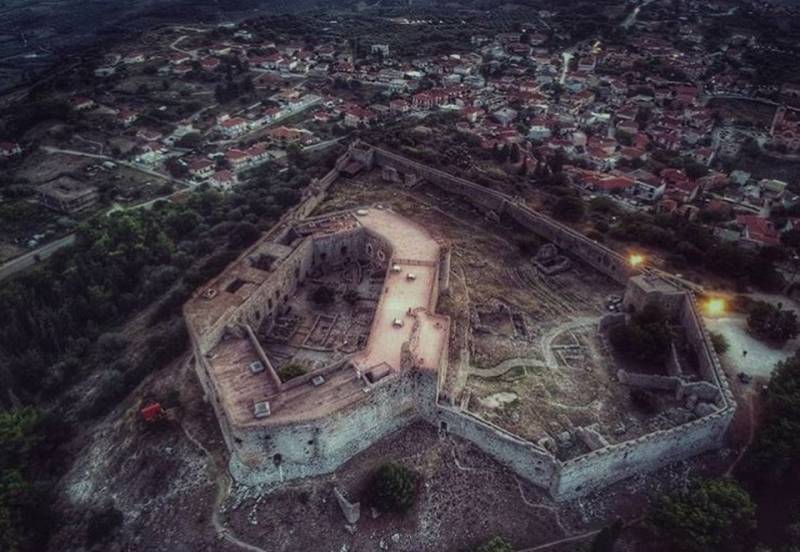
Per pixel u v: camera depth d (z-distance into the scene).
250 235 145.88
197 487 79.94
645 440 76.56
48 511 84.81
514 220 137.62
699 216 166.88
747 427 85.69
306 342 101.19
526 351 97.56
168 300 130.25
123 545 76.94
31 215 196.00
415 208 144.62
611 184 182.38
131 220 168.38
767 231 151.12
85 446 96.06
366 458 81.31
